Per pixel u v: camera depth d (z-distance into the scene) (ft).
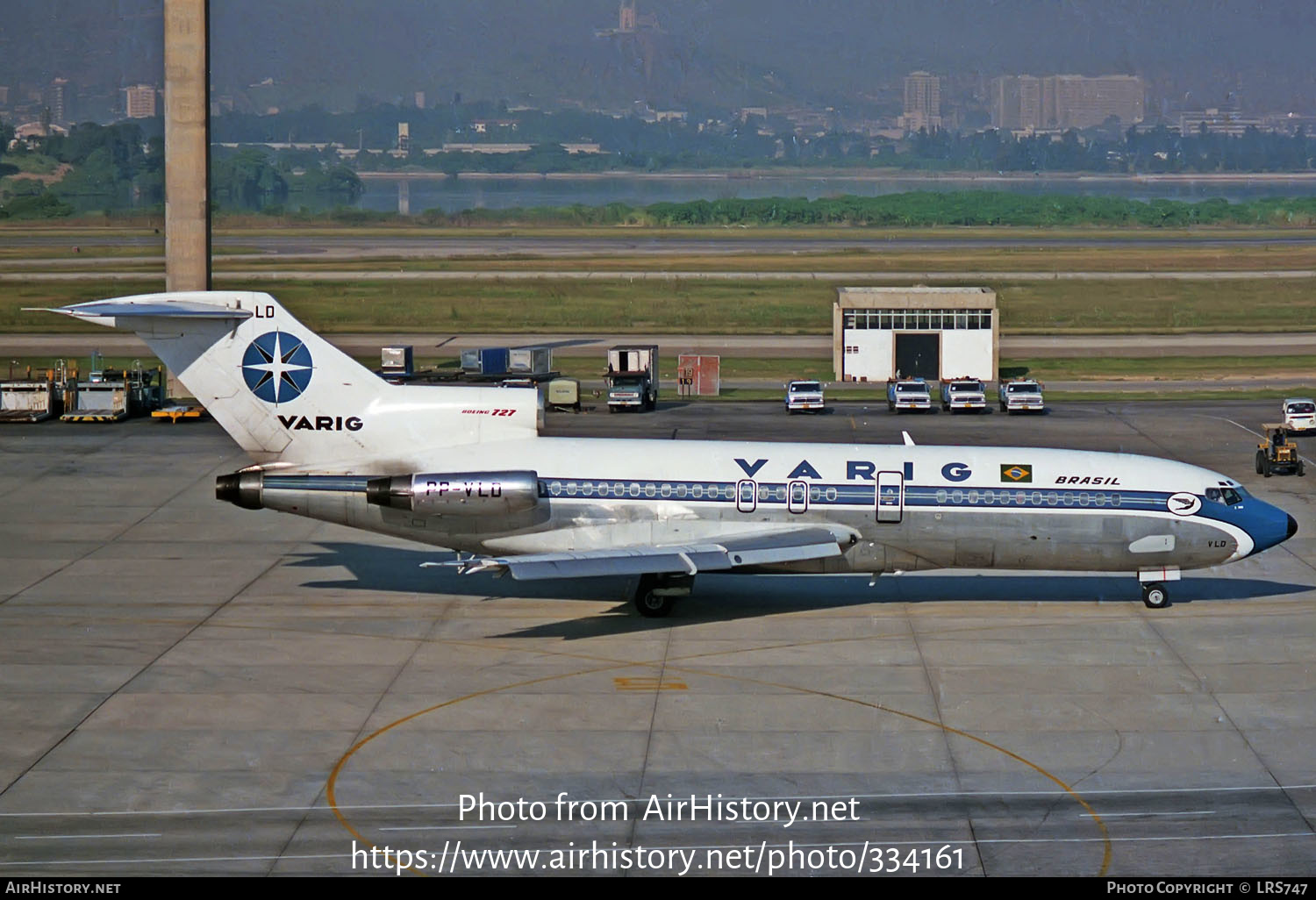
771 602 317.63
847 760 226.58
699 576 340.18
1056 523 304.91
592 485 303.07
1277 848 196.85
